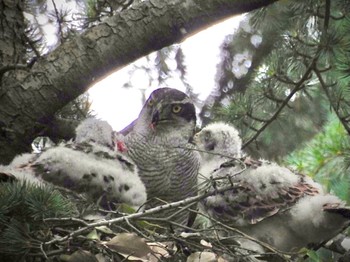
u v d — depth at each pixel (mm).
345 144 9641
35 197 7000
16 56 8953
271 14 10266
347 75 8859
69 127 9117
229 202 8836
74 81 8805
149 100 9672
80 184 8320
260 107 9867
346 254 7867
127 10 8945
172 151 9445
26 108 8758
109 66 8898
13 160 8438
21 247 6938
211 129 9734
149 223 7832
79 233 7004
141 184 8578
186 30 8945
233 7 8945
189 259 7332
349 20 9172
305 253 7945
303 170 9680
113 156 8633
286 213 8727
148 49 8977
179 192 9453
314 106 10852
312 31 9586
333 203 8539
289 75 9711
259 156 11039
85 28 9469
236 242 7707
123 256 7156
